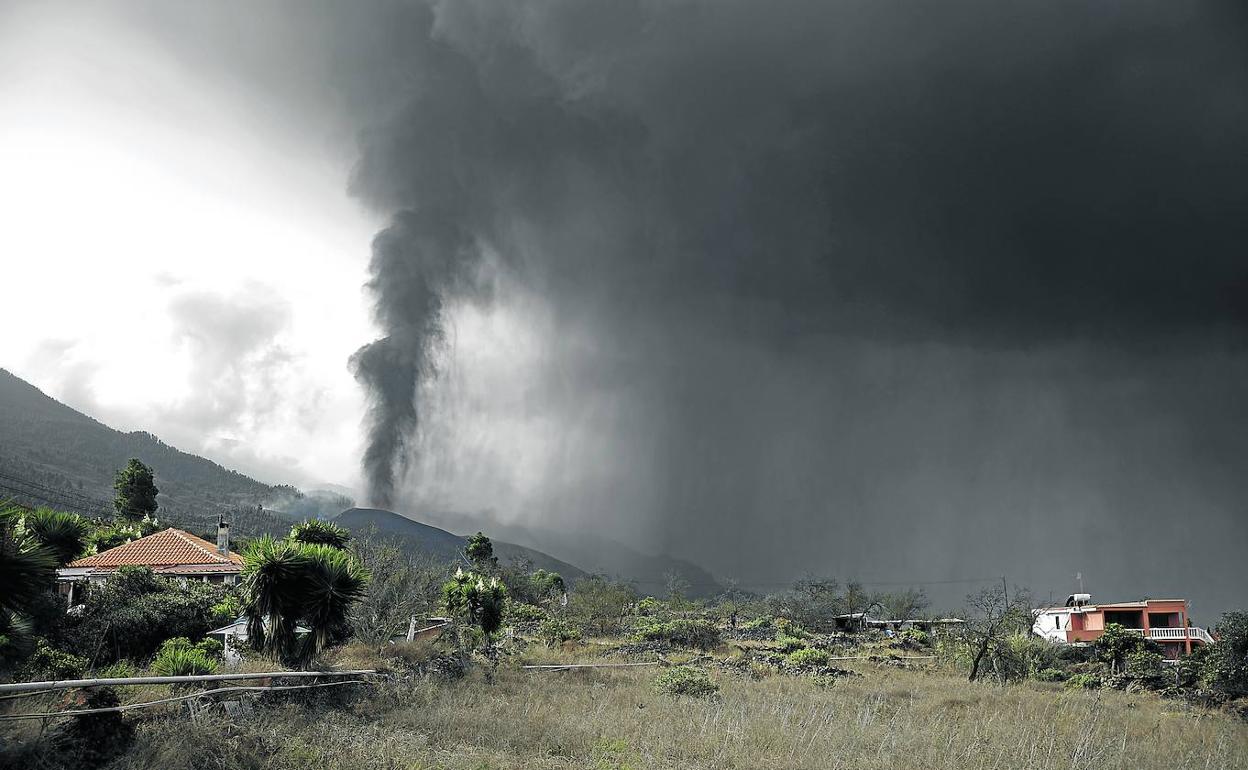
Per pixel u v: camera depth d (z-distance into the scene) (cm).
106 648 1980
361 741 1318
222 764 1075
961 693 2777
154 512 7831
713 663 3800
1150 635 5947
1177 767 1524
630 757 1364
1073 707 2442
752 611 8831
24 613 1085
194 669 1644
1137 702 2783
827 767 1340
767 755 1418
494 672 2586
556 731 1555
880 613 9825
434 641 2902
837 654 5016
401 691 1859
